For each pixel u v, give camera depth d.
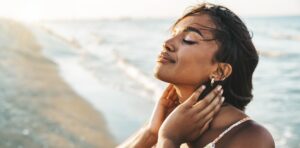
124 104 13.46
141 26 99.62
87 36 56.06
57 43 35.94
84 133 9.63
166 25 103.88
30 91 13.28
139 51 33.72
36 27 59.09
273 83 19.48
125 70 22.45
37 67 19.31
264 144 1.86
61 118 10.57
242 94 2.12
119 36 55.56
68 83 16.30
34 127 9.36
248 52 2.08
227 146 1.91
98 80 18.34
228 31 2.04
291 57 31.25
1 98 11.73
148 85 17.69
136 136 2.55
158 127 2.42
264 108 14.09
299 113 13.12
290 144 10.16
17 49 24.59
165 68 2.06
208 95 2.01
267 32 66.06
